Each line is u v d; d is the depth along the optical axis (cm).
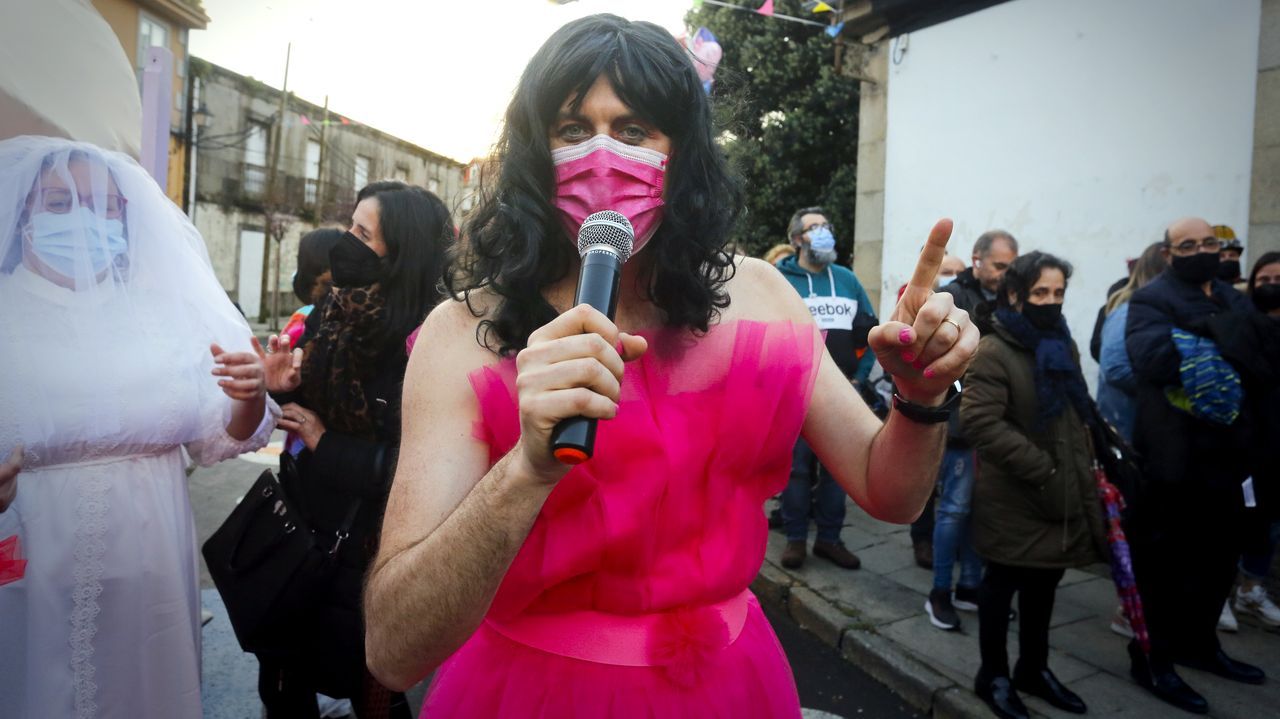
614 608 98
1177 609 309
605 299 83
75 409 149
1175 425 292
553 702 98
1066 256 521
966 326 92
